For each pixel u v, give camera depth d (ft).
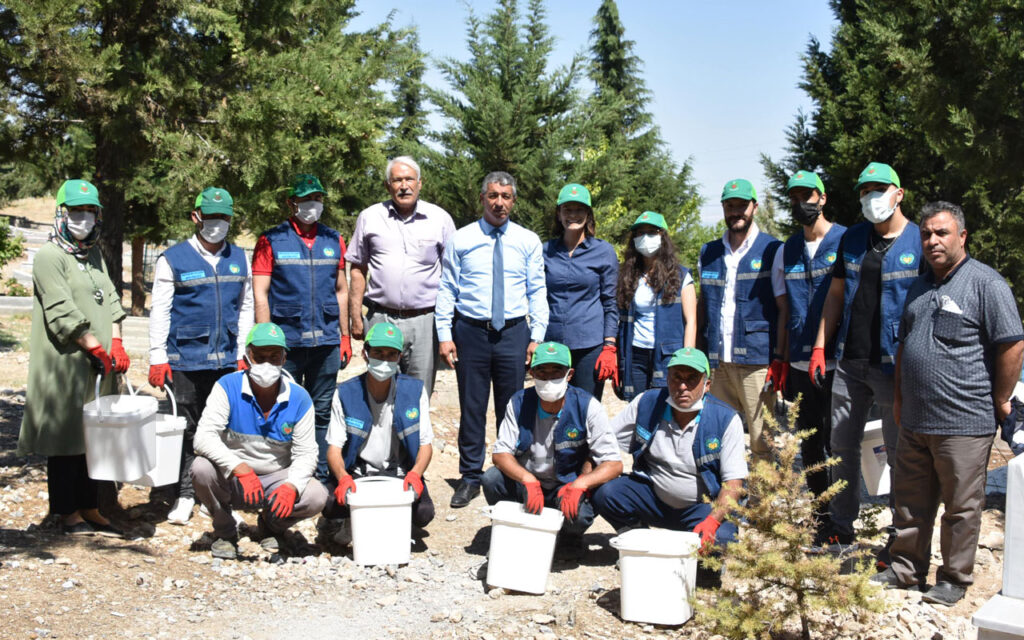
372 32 42.34
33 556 16.12
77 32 19.85
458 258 20.65
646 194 85.10
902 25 29.09
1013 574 12.62
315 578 16.56
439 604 15.53
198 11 21.27
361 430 17.84
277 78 22.93
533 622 14.73
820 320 18.42
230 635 13.71
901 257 16.90
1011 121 26.43
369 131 24.77
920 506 16.05
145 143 22.40
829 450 19.43
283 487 17.01
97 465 17.17
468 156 45.01
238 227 26.03
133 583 15.52
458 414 31.68
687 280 19.99
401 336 17.38
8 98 20.66
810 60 61.36
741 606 13.50
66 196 17.52
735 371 20.06
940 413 15.33
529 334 21.66
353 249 21.35
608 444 17.20
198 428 17.04
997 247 46.01
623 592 14.93
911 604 15.28
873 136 51.98
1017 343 14.80
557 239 20.99
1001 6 26.37
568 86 46.88
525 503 17.17
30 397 17.51
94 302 18.01
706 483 16.44
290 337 20.03
